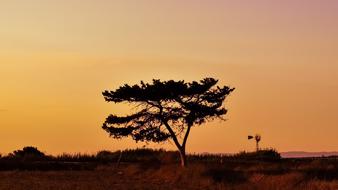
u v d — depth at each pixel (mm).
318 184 50469
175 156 105375
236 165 80562
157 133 84812
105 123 86125
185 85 83250
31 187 56594
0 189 54656
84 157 117938
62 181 65500
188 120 84375
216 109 85125
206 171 65750
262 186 54281
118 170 88562
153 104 84875
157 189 56312
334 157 107250
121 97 84250
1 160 105750
